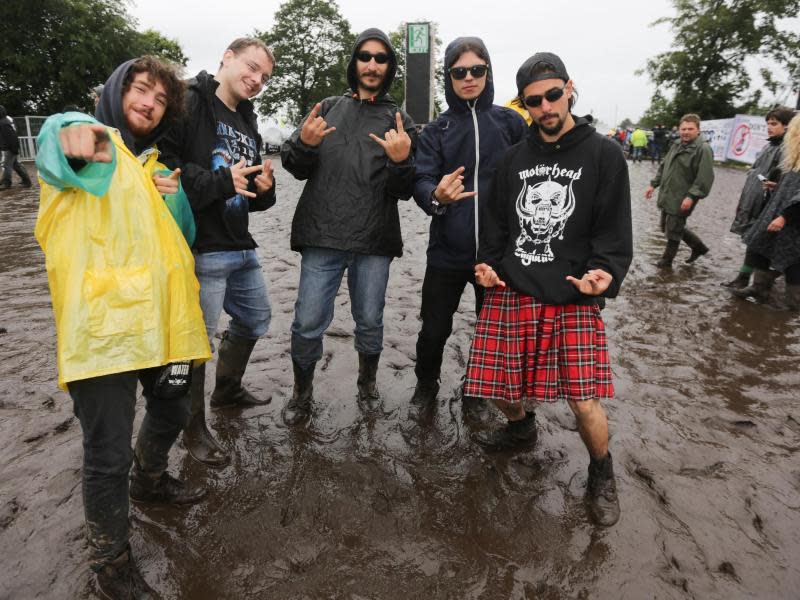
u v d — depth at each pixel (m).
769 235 5.20
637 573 2.09
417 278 6.10
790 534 2.31
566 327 2.39
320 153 2.87
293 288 5.51
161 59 1.95
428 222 10.21
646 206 12.62
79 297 1.65
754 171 5.93
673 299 5.54
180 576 2.03
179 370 1.88
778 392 3.58
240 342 3.03
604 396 2.35
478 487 2.58
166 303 1.83
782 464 2.80
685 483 2.62
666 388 3.59
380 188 2.88
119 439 1.79
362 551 2.17
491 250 2.61
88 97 31.12
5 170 12.60
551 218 2.40
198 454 2.68
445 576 2.06
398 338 4.33
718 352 4.21
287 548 2.17
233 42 2.55
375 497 2.49
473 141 2.91
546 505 2.46
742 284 5.86
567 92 2.31
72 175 1.51
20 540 2.15
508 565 2.12
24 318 4.53
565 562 2.14
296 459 2.75
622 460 2.80
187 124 2.41
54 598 1.90
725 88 37.69
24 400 3.22
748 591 2.02
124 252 1.72
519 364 2.49
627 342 4.38
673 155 6.57
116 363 1.70
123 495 1.85
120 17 31.75
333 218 2.82
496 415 3.25
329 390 3.48
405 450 2.87
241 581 2.01
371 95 2.96
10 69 28.89
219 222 2.54
